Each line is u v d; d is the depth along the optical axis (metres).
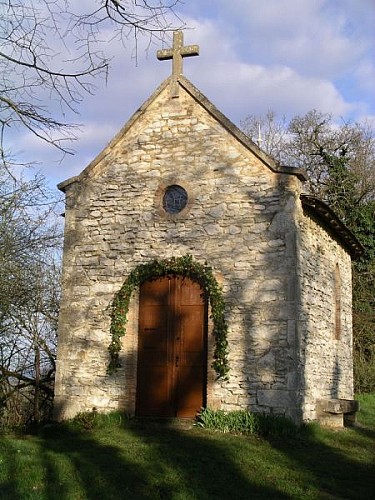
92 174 13.68
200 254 12.39
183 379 12.30
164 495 7.28
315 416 12.48
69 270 13.41
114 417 12.03
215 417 11.31
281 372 11.39
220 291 12.05
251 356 11.63
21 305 12.20
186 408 12.15
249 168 12.41
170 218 12.80
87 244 13.40
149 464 8.55
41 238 11.45
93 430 11.32
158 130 13.33
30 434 11.50
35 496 6.95
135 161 13.38
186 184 12.83
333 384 14.10
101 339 12.84
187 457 8.98
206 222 12.49
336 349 14.55
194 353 12.31
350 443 11.05
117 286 12.97
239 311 11.88
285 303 11.61
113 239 13.20
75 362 12.92
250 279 11.95
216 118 12.86
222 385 11.70
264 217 12.09
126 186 13.34
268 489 7.73
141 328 12.79
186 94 13.25
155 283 12.86
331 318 14.32
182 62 13.51
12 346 14.10
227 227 12.31
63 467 8.27
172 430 11.23
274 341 11.55
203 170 12.75
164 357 12.51
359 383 20.78
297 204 12.16
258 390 11.46
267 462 9.00
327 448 10.37
